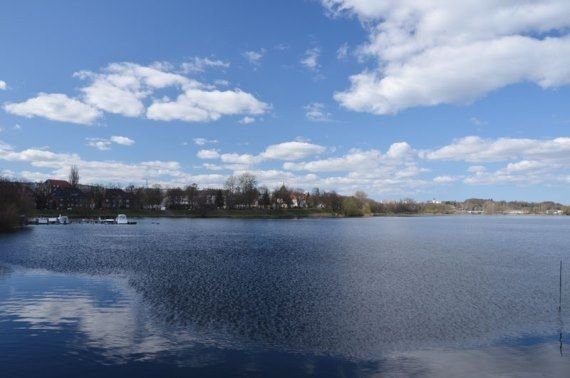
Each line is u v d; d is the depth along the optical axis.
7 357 21.77
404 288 38.69
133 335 25.08
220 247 73.56
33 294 35.28
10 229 115.31
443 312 30.80
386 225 172.88
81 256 60.25
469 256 64.00
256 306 31.69
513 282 42.34
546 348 23.92
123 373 20.05
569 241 94.50
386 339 25.00
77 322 27.50
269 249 70.56
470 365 21.58
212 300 33.38
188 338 24.69
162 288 37.69
